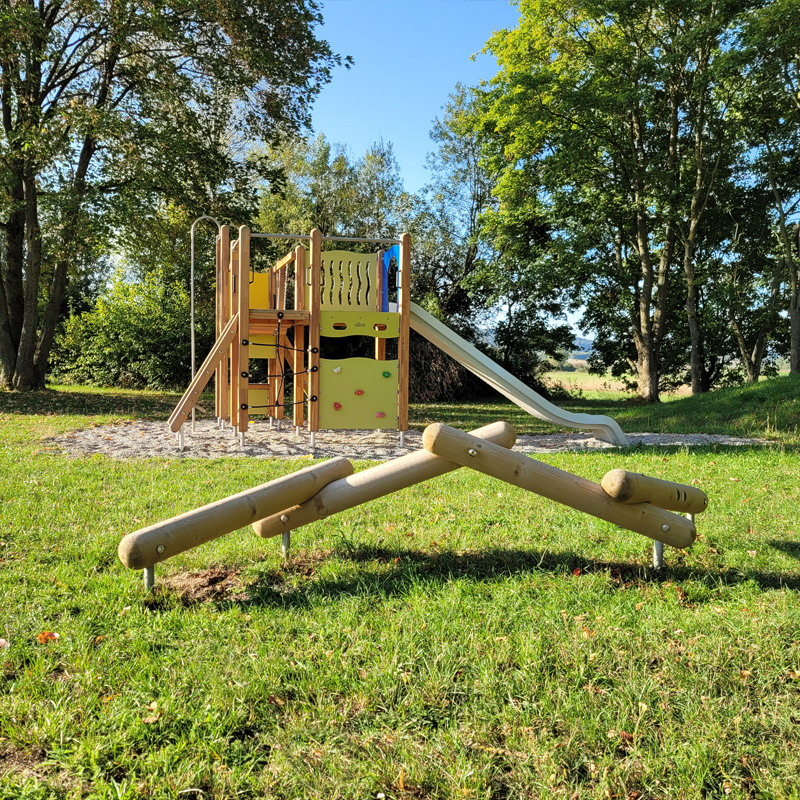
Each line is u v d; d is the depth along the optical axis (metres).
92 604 3.39
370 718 2.44
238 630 3.08
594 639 2.99
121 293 25.83
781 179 26.11
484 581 3.78
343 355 27.20
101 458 8.37
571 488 3.94
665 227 26.05
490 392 29.39
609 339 32.38
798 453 8.95
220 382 12.33
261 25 19.06
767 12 19.69
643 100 21.88
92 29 18.44
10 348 20.20
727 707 2.48
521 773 2.14
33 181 19.19
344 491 4.03
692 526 3.97
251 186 21.78
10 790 2.04
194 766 2.16
